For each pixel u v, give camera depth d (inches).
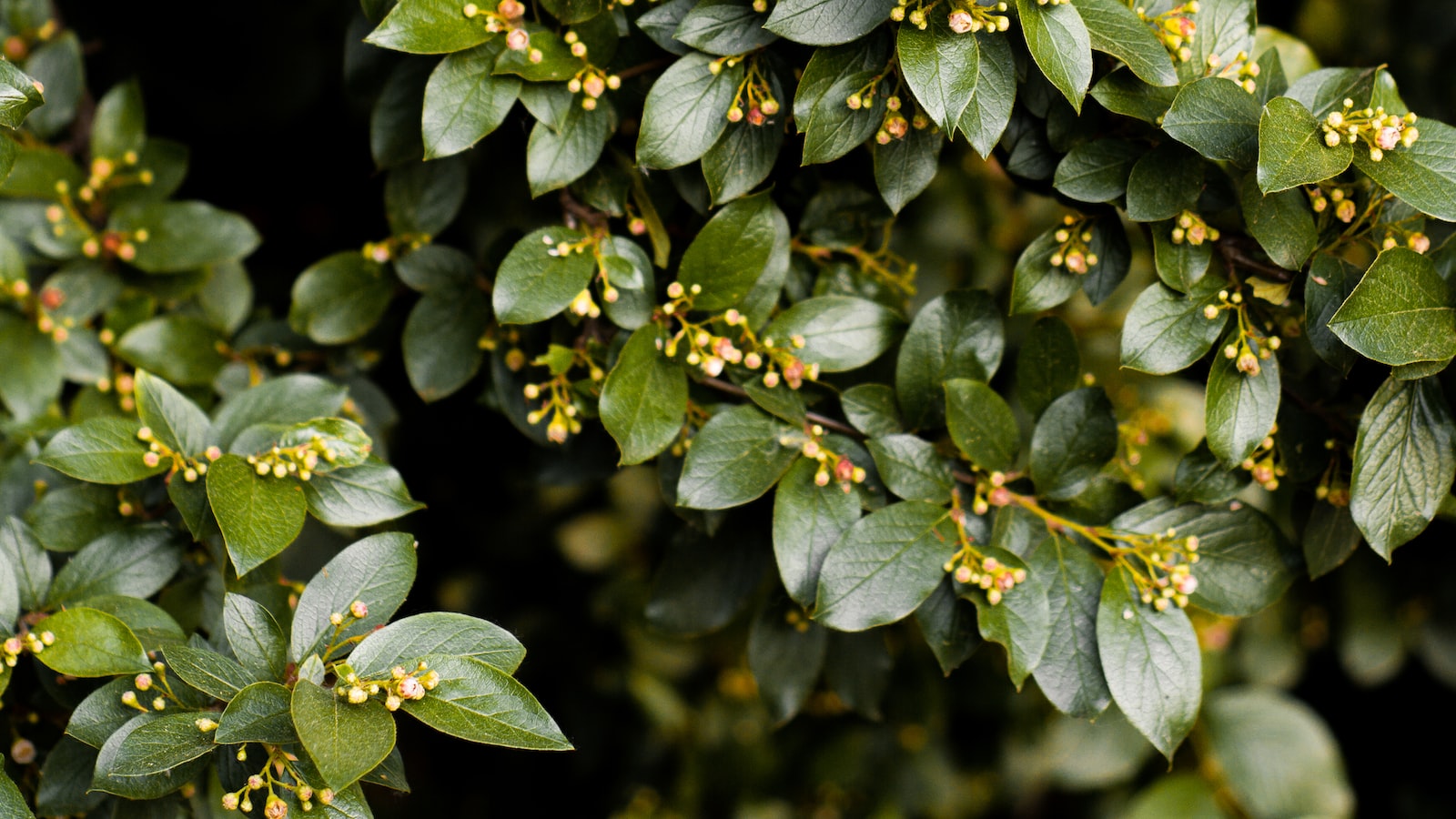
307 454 46.1
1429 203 45.3
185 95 55.5
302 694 44.4
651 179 47.8
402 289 50.0
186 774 45.3
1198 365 47.9
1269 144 45.0
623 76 46.9
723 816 57.2
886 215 48.4
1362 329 45.3
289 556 50.4
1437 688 61.4
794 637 49.0
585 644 60.1
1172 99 46.1
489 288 48.9
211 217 49.8
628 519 57.7
